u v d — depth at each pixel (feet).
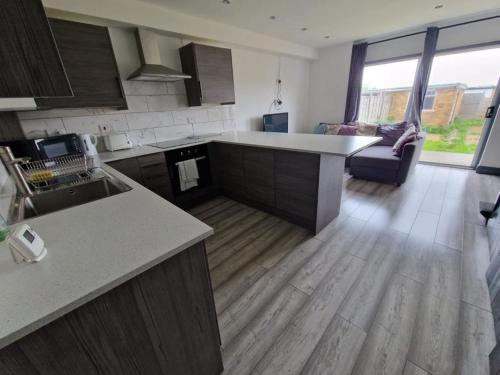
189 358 3.08
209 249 6.91
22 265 2.24
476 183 10.55
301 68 16.24
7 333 1.55
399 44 13.12
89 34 6.63
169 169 8.79
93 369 2.20
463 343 3.91
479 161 11.96
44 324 1.69
